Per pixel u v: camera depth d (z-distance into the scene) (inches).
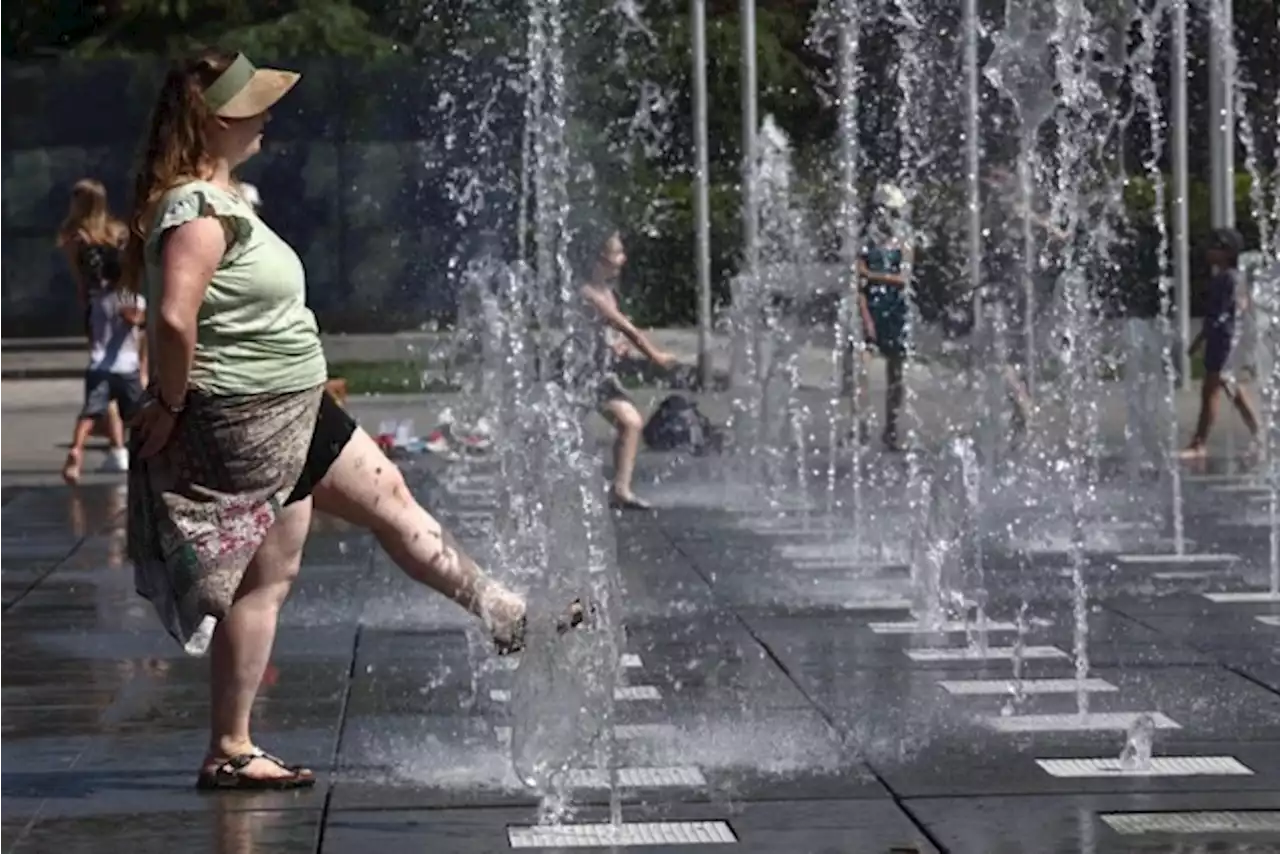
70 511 1114.1
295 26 2292.1
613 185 2297.0
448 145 2242.9
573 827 474.3
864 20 1825.8
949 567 782.5
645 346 1114.1
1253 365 1393.9
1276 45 2237.9
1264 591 815.1
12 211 2313.0
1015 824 471.2
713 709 598.5
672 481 1237.7
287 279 494.3
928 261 1871.3
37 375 2078.0
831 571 882.1
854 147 1521.9
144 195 495.8
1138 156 2190.0
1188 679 637.3
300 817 483.8
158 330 480.1
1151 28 1460.4
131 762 539.8
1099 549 940.0
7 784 517.0
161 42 2442.2
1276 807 483.5
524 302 1349.7
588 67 2289.6
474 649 693.9
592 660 516.4
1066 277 1143.0
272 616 510.9
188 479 491.8
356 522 513.7
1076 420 1135.0
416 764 535.8
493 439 1293.1
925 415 1635.1
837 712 593.6
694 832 468.1
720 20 2397.9
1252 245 2172.7
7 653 695.7
